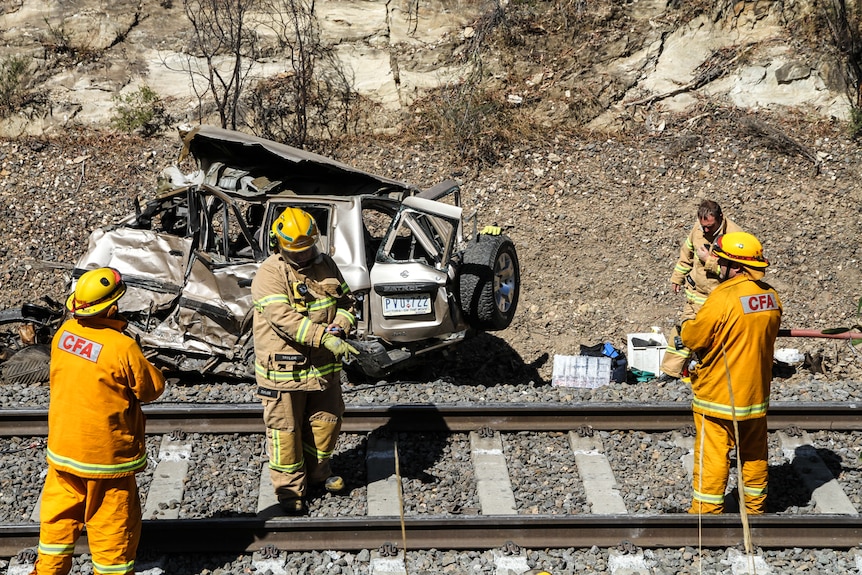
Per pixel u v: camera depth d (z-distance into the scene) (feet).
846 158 80.84
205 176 60.34
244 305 55.01
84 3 88.38
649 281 70.18
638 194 78.28
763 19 88.22
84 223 74.13
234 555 39.91
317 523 39.88
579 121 84.74
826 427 49.19
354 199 55.77
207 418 47.83
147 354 55.47
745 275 39.96
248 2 87.66
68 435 34.99
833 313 66.80
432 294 54.70
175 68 86.53
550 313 67.77
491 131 82.94
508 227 75.10
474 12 89.04
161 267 55.83
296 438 41.19
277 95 84.99
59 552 36.27
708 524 40.65
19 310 58.39
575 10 88.89
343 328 40.29
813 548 41.06
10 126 82.79
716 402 40.50
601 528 40.75
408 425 48.39
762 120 83.97
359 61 87.30
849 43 85.40
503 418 48.83
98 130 83.56
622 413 48.93
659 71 87.15
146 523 39.29
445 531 40.47
